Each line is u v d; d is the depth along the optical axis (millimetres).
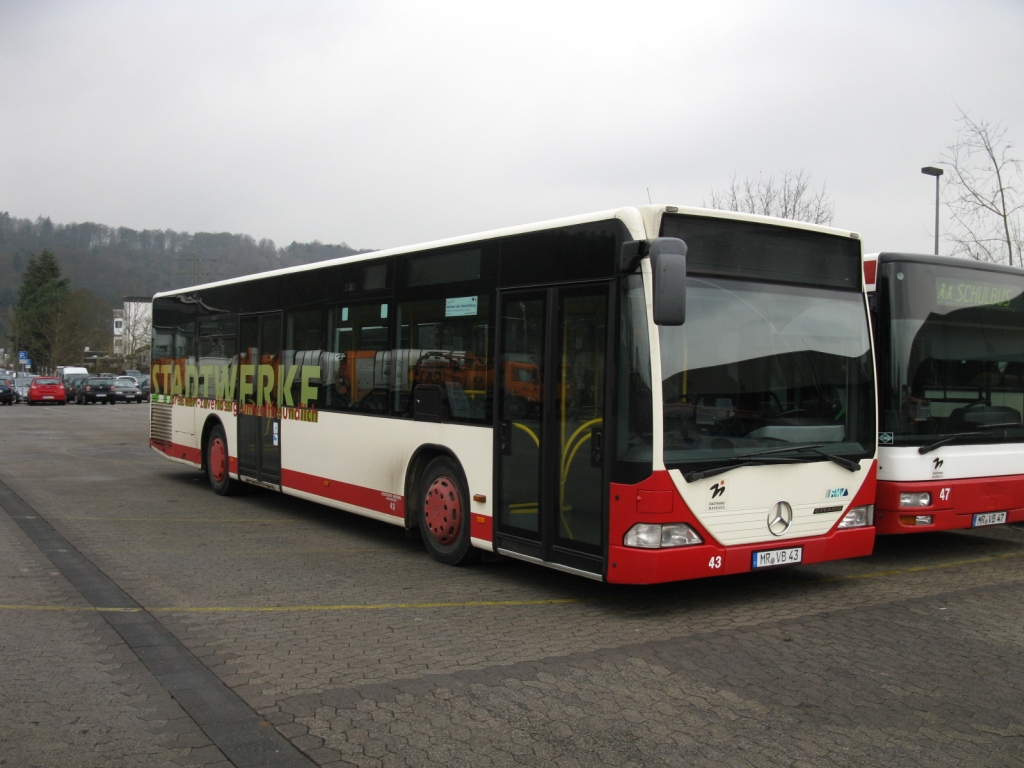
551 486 6859
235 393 12172
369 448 9180
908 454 8180
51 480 14516
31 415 35781
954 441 8422
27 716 4625
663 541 6164
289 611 6695
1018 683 5184
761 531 6598
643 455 6152
